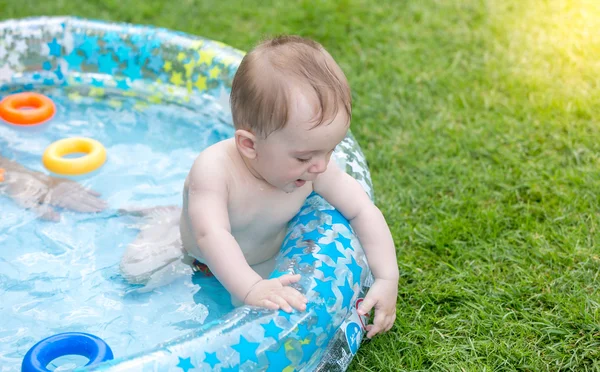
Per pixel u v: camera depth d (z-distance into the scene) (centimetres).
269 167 199
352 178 225
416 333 229
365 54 389
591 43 393
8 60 309
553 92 355
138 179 267
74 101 309
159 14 419
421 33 407
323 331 193
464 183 299
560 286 245
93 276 227
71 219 247
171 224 243
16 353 201
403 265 257
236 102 200
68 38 313
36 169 268
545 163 309
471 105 350
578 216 277
